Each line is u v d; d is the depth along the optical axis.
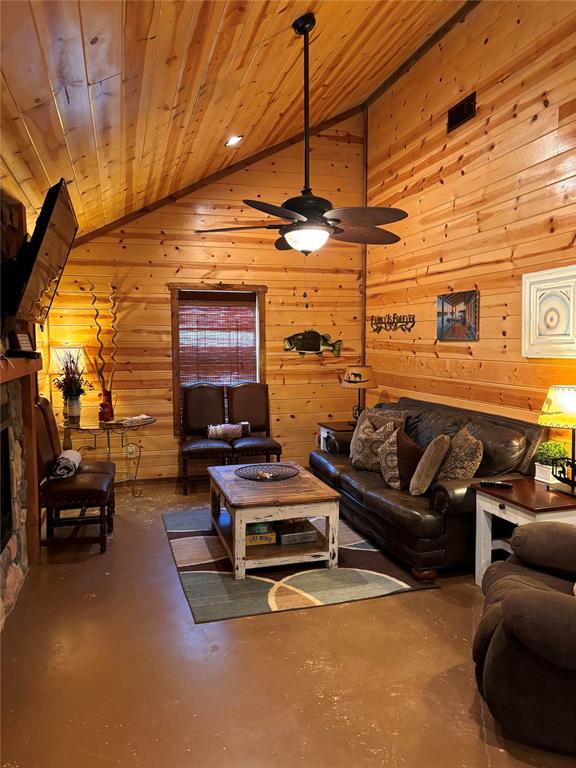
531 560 2.43
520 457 3.52
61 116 2.38
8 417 3.23
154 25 2.06
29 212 3.40
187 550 3.89
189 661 2.53
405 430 4.57
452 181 4.54
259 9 2.46
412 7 3.83
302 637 2.74
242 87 3.42
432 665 2.50
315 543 3.74
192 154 4.43
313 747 1.99
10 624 2.87
